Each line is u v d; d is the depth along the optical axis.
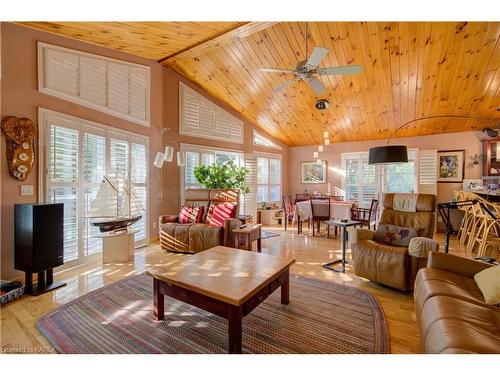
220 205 4.46
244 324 2.13
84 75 3.65
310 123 6.66
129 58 4.44
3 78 2.80
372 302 2.51
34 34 3.09
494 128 5.42
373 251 2.87
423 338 1.46
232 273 2.15
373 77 4.59
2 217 2.79
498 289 1.59
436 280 1.87
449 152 6.00
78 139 3.54
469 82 4.33
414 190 6.32
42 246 2.74
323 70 3.11
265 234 5.81
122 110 4.29
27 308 2.38
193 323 2.15
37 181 3.08
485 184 5.54
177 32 3.69
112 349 1.82
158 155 4.66
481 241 3.75
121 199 4.01
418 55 3.97
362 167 7.11
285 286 2.45
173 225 4.30
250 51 4.50
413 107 5.21
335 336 1.97
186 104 5.64
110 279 3.10
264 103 6.10
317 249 4.54
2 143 2.79
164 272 2.17
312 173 7.98
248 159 6.90
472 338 1.21
